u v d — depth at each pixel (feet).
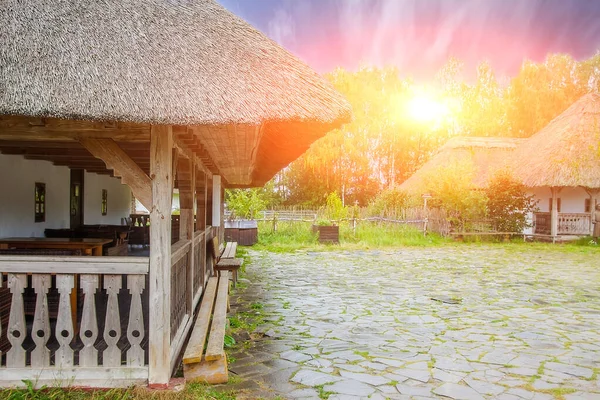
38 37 11.62
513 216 66.90
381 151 131.85
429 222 70.64
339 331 19.34
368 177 128.06
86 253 19.60
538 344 17.67
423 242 61.11
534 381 13.85
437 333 19.15
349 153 123.95
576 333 19.30
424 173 89.56
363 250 53.52
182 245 16.70
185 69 12.00
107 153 12.40
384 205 77.82
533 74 136.15
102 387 12.23
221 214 42.06
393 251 52.75
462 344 17.61
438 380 13.88
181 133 14.62
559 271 37.76
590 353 16.61
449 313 22.79
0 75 10.73
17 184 24.57
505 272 37.04
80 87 10.87
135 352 12.53
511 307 24.25
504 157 84.23
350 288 29.48
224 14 14.44
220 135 16.08
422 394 12.81
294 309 23.44
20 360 12.29
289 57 13.65
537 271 37.73
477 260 44.96
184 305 17.58
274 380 13.71
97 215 38.47
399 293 27.94
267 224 67.21
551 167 64.03
